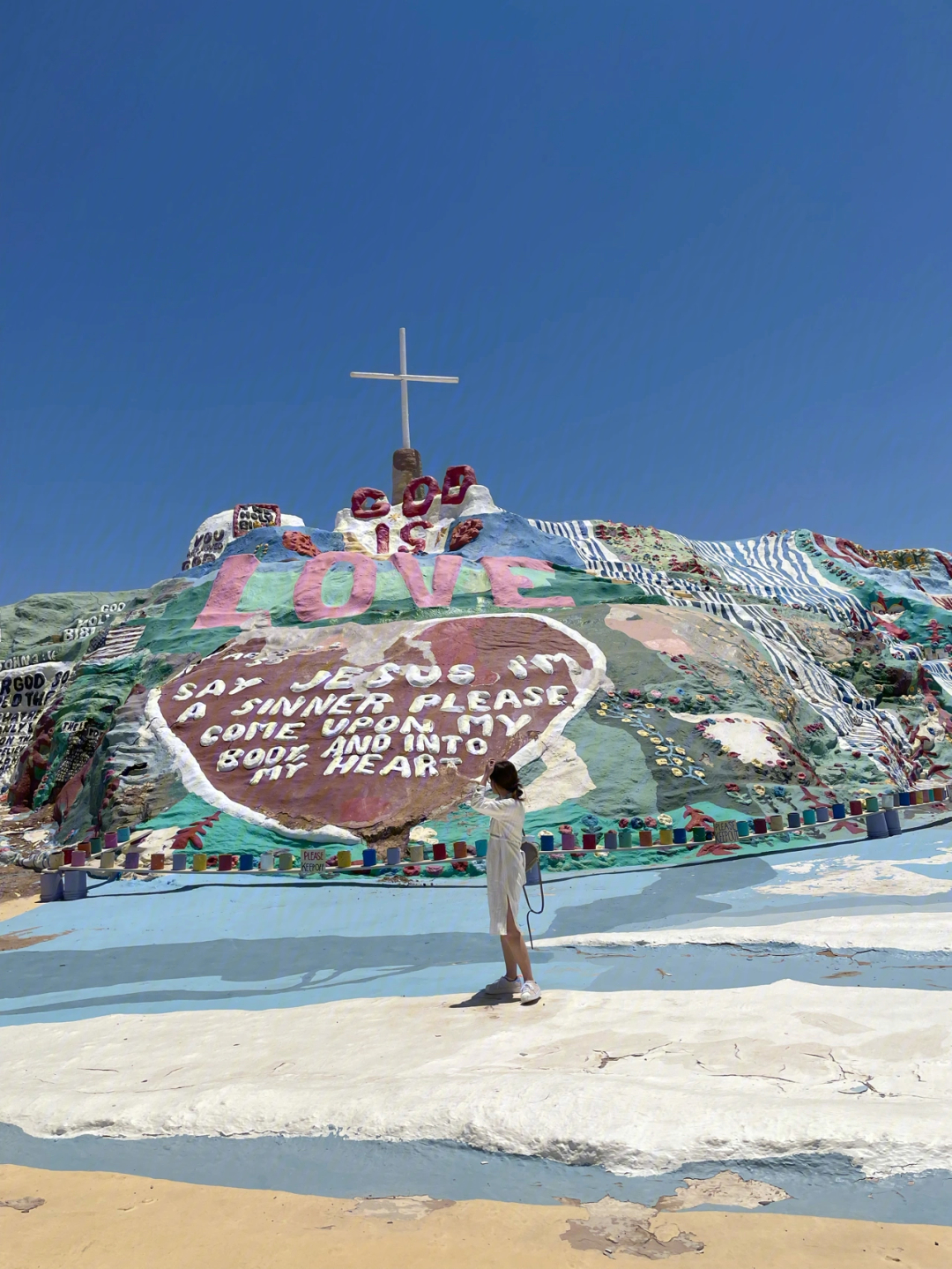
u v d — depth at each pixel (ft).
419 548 83.20
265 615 71.05
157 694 61.57
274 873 42.96
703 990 20.99
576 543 85.35
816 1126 12.69
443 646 61.26
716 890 35.37
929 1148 12.10
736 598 82.48
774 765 53.57
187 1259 11.23
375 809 48.88
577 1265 10.51
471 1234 11.39
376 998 23.09
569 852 41.68
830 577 97.71
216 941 31.99
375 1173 13.16
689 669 60.59
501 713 54.75
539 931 29.99
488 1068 16.49
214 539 98.22
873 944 23.86
